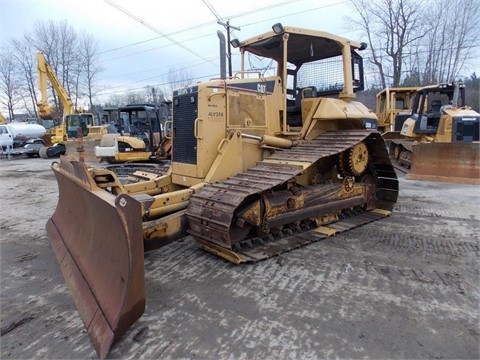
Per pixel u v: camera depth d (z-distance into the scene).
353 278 3.67
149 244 3.81
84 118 19.20
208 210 3.88
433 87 11.16
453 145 9.17
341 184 5.49
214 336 2.71
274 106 5.21
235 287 3.50
